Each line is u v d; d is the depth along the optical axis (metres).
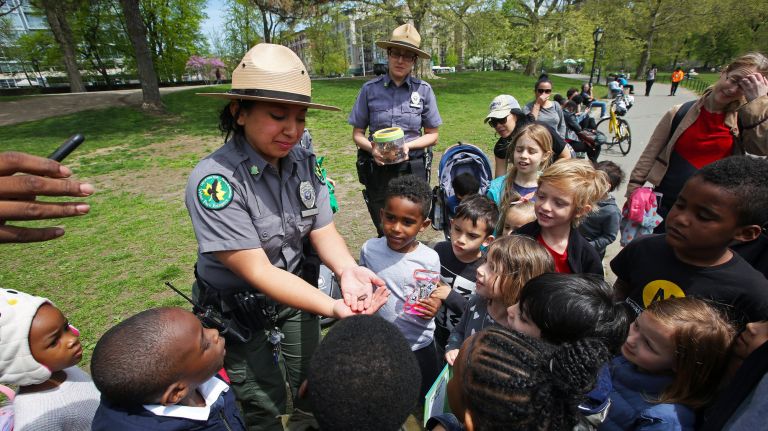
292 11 19.48
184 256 4.72
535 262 1.82
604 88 25.56
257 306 1.75
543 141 2.96
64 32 24.50
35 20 38.81
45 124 13.70
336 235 1.98
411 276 2.27
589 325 1.35
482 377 1.08
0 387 1.53
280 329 2.00
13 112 16.48
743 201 1.56
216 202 1.56
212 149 10.43
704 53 44.91
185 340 1.25
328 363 0.89
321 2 19.27
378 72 10.36
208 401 1.45
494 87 23.47
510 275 1.82
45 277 4.30
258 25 42.12
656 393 1.55
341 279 1.67
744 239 1.65
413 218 2.18
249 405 2.00
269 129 1.54
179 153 10.07
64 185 0.97
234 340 1.79
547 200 2.13
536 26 28.34
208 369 1.35
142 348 1.19
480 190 3.59
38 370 1.43
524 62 35.62
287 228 1.78
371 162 3.65
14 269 4.50
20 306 1.39
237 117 1.61
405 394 0.90
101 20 31.72
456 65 64.75
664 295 1.85
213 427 1.40
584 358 1.00
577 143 5.75
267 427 2.01
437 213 3.71
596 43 15.59
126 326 1.24
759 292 1.68
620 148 8.86
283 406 2.04
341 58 49.97
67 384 1.59
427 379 2.36
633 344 1.59
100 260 4.67
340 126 12.53
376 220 3.88
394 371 0.88
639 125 12.16
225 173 1.60
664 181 2.96
